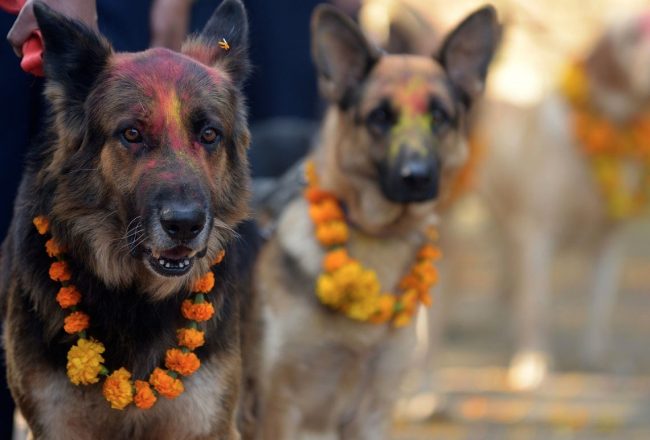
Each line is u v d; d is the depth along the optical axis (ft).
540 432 34.37
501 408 36.68
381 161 25.62
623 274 56.90
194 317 18.74
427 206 25.79
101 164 18.11
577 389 38.86
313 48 27.17
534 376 38.81
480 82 27.53
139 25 25.03
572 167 39.78
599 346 41.88
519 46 47.80
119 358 18.60
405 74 26.35
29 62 19.17
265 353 25.21
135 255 18.11
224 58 19.99
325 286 24.54
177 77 18.28
